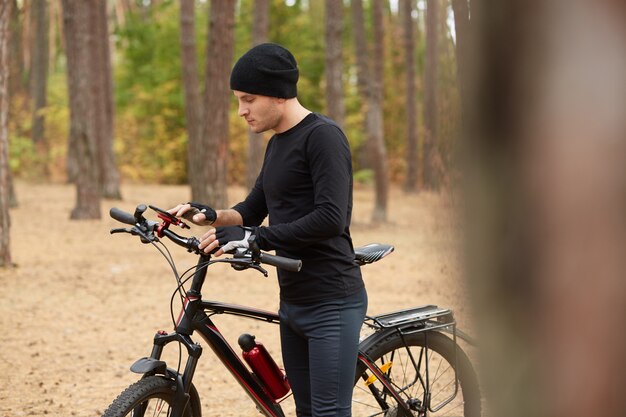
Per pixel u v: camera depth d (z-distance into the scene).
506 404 0.38
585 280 0.35
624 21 0.35
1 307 7.89
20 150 28.27
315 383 2.77
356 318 2.81
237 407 4.84
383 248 3.03
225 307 2.90
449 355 3.28
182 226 2.73
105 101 22.72
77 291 8.82
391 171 33.03
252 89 2.62
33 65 35.12
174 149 31.16
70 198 23.17
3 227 10.25
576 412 0.36
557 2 0.36
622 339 0.35
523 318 0.37
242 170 30.28
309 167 2.65
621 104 0.35
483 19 0.38
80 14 16.84
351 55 31.80
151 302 8.27
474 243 0.38
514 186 0.37
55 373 5.62
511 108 0.37
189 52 17.88
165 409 2.97
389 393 3.25
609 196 0.35
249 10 32.53
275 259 2.45
